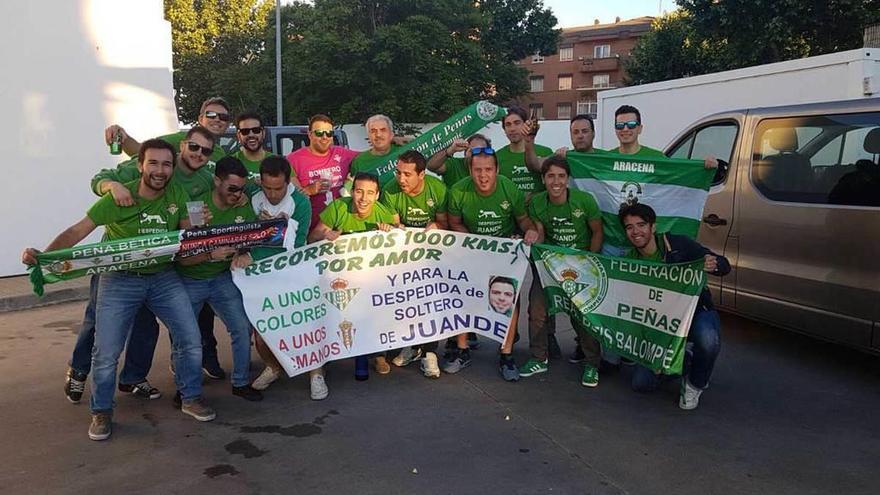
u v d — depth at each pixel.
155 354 5.81
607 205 5.38
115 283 4.12
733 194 5.73
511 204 4.99
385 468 3.72
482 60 24.19
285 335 4.72
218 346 6.07
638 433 4.16
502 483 3.55
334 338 4.92
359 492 3.46
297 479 3.60
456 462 3.79
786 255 5.21
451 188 5.08
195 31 32.16
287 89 23.83
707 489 3.48
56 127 8.90
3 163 8.47
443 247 5.11
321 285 4.85
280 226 4.54
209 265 4.49
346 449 3.96
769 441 4.04
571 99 57.06
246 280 4.61
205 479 3.60
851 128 4.85
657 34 29.47
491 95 26.64
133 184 4.15
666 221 5.32
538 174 5.63
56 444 4.02
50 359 5.70
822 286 4.91
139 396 4.81
